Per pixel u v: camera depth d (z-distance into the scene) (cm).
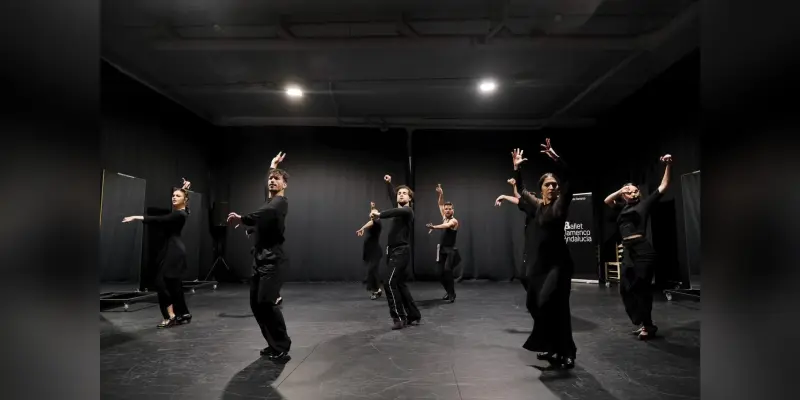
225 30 577
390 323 489
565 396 262
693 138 641
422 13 539
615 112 894
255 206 959
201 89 768
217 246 956
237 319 520
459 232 976
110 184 624
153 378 300
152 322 500
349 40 595
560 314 314
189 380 296
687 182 655
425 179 983
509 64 675
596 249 907
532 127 992
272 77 730
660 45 586
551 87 776
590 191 973
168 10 523
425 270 963
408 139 990
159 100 763
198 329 462
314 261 959
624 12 527
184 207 502
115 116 647
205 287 841
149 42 592
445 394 265
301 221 964
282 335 347
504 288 837
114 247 629
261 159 967
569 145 986
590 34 588
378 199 975
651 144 764
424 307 602
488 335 425
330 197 970
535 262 319
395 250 471
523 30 576
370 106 888
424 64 678
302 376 302
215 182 960
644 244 413
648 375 301
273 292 336
